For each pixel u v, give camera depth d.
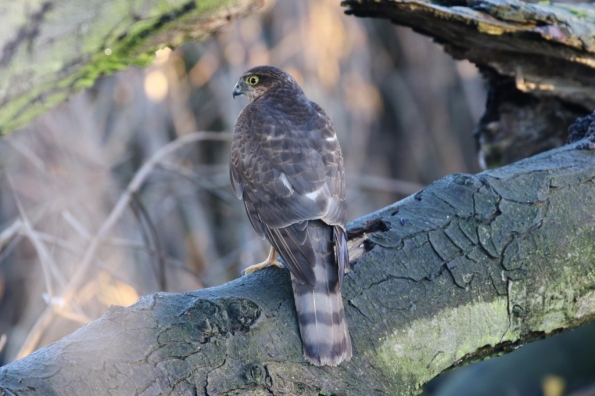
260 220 6.95
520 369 13.55
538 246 6.38
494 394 13.43
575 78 8.66
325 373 5.62
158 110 14.77
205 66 15.06
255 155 7.14
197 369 5.27
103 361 5.09
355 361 5.73
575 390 13.23
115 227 13.10
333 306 5.79
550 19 8.02
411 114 17.70
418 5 7.84
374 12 8.07
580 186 6.69
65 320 11.88
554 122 9.27
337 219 6.58
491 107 9.45
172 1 7.11
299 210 6.70
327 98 14.38
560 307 6.45
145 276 13.62
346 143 15.27
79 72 7.18
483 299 6.18
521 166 6.80
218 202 16.30
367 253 6.14
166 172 14.98
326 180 6.89
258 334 5.54
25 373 4.92
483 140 9.60
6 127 7.28
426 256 6.16
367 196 16.56
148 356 5.20
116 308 5.38
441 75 17.55
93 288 10.94
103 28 7.04
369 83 14.93
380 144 17.81
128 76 14.34
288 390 5.51
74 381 4.97
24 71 6.92
